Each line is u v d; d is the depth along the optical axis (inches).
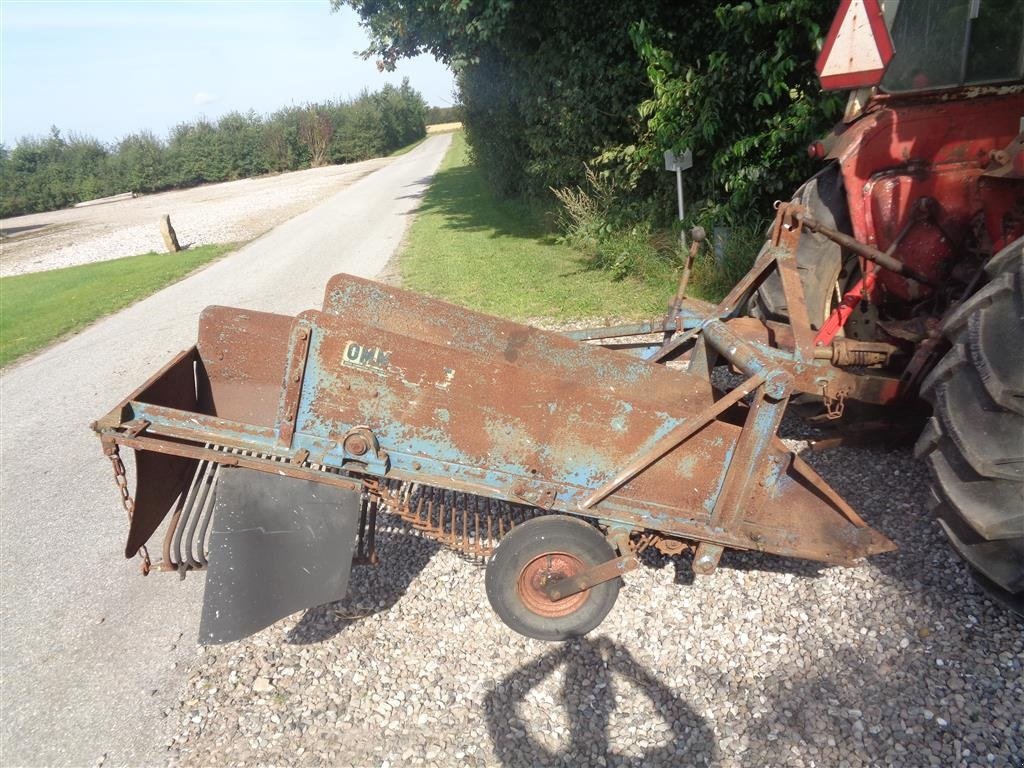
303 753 101.5
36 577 154.5
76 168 1776.6
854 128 155.9
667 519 115.6
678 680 108.4
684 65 316.8
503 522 145.9
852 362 143.5
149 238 810.2
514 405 109.7
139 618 136.7
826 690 103.4
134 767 102.3
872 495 147.3
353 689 112.1
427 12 458.6
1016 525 102.4
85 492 194.1
